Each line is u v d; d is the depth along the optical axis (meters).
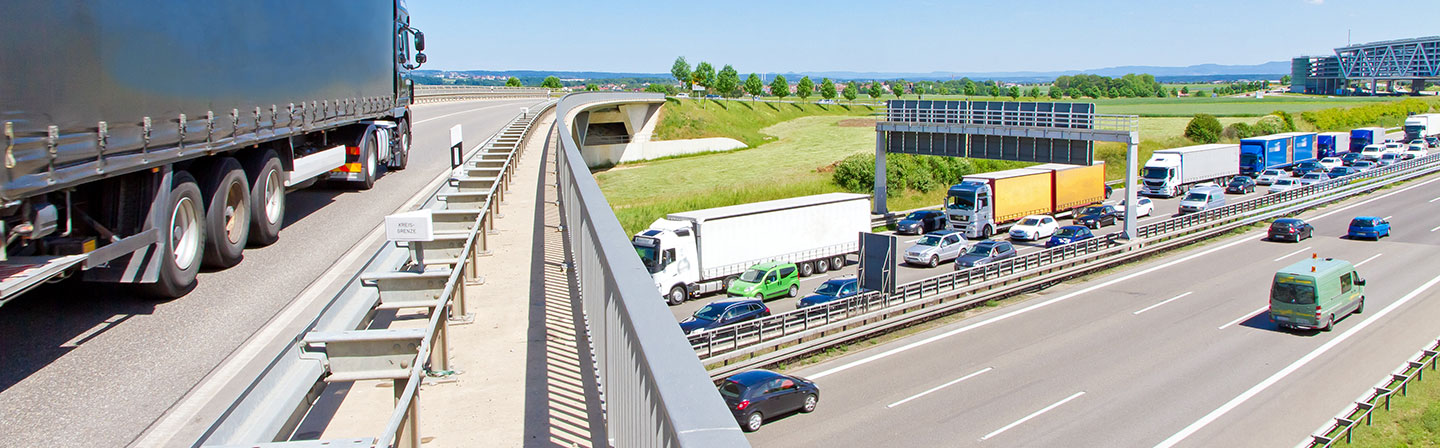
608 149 90.31
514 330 7.66
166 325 7.50
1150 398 20.12
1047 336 25.19
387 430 3.87
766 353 22.27
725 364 21.36
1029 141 41.53
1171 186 59.03
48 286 8.77
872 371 22.03
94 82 6.58
